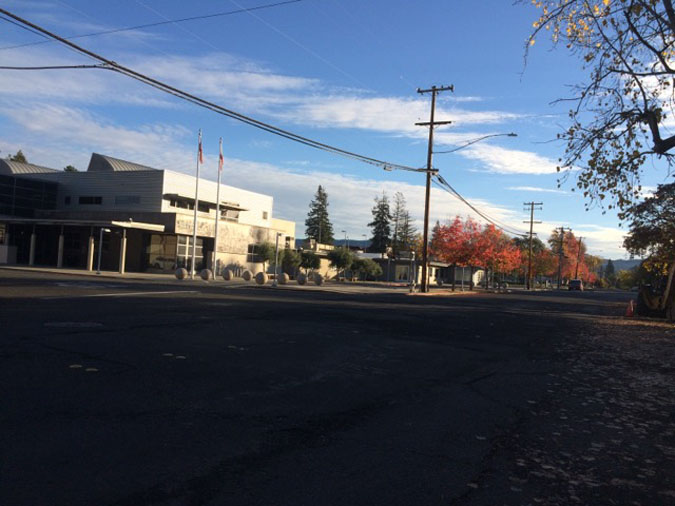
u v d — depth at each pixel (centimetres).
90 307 1488
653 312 2894
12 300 1559
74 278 3075
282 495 398
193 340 1033
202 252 4869
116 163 5688
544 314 2634
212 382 721
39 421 514
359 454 497
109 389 643
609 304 4397
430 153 3822
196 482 409
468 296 4331
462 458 507
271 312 1673
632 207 1088
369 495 410
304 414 613
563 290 8962
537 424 645
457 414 664
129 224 3909
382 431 572
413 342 1244
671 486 467
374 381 815
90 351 853
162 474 418
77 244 4934
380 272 7019
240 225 5191
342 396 710
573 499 428
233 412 596
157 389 661
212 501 379
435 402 717
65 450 450
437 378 874
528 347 1335
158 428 521
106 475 409
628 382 950
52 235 5088
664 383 953
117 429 509
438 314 2102
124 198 4997
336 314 1762
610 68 1024
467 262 5003
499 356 1152
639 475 490
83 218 4869
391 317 1808
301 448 501
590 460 524
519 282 11306
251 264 5353
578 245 11306
